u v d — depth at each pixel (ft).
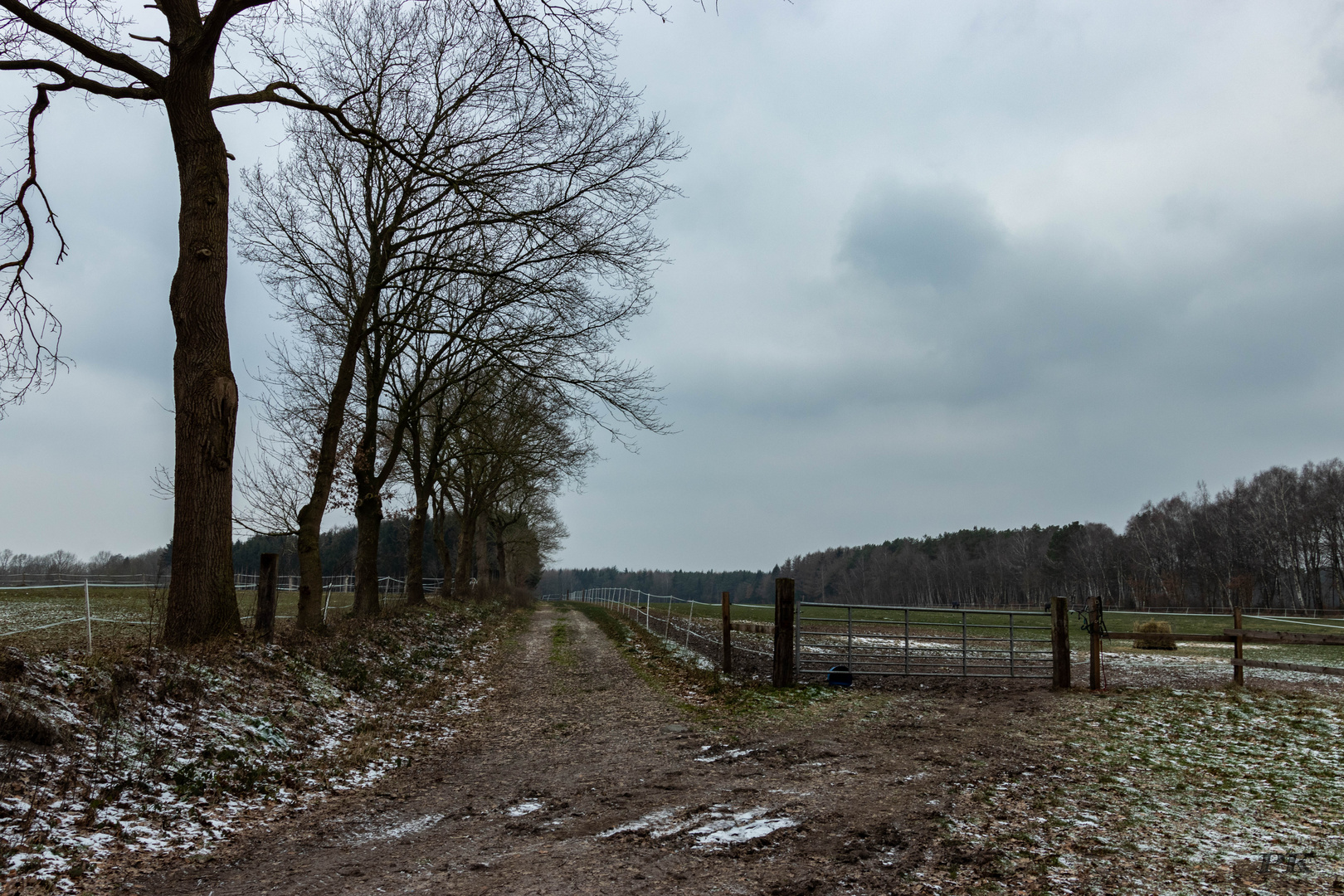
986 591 324.80
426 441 102.01
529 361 59.31
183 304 36.01
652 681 48.49
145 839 18.37
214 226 36.78
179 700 27.14
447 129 53.72
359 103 54.08
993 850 17.56
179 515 35.55
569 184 52.47
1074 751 28.30
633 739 32.01
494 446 89.04
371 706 37.81
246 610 62.90
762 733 32.45
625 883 15.93
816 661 53.52
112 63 35.47
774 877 16.15
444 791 24.68
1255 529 216.54
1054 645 44.83
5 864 15.43
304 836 19.75
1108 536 283.59
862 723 34.04
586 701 42.42
